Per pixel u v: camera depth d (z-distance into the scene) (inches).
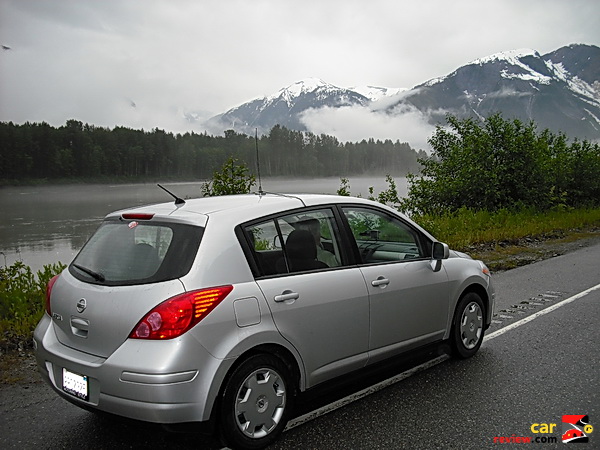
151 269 133.7
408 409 160.9
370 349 165.6
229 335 130.4
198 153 6368.1
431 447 138.2
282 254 149.4
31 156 5964.6
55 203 3900.1
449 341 198.5
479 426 149.6
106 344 130.6
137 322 126.1
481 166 757.9
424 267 185.8
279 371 140.8
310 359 148.4
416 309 180.4
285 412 142.5
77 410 166.1
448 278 193.6
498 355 209.5
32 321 251.6
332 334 153.5
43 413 163.8
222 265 134.7
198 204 153.6
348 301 157.3
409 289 177.3
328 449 137.4
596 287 340.5
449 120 824.3
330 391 157.9
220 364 127.9
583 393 171.8
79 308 137.3
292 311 143.3
